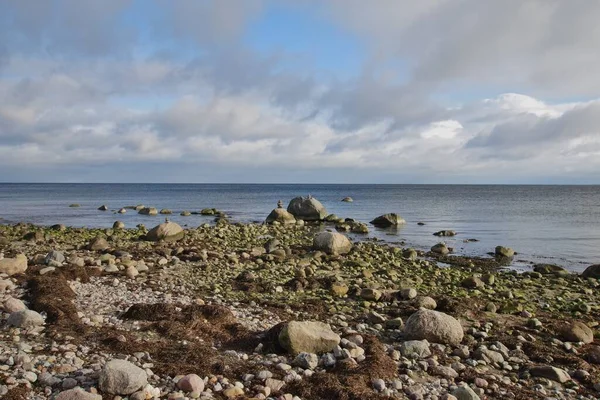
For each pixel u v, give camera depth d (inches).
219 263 824.9
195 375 312.2
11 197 4008.4
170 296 579.5
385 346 427.5
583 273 890.7
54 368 324.2
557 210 2659.9
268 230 1491.1
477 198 4303.6
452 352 425.1
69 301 501.4
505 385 363.3
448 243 1323.8
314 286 674.8
